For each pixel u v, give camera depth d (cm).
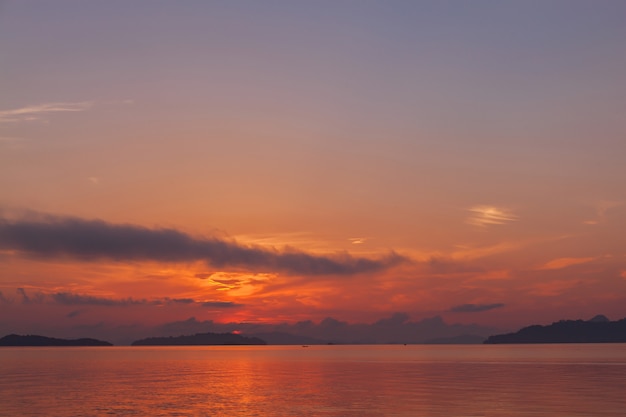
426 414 5012
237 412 5309
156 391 7394
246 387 7944
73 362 18012
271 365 15450
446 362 16362
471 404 5600
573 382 8106
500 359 18175
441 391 6962
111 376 10588
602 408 5194
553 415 4825
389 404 5728
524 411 5072
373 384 8231
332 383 8544
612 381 8244
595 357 19050
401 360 18762
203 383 8744
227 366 14912
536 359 17638
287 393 6994
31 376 10606
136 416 5116
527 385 7650
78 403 6053
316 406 5659
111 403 6034
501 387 7388
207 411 5391
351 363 16412
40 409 5591
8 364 16312
